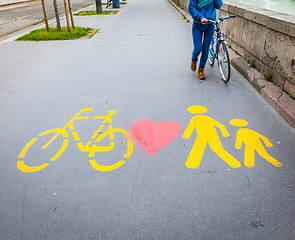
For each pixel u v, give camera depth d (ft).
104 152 10.50
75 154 10.48
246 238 6.82
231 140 10.94
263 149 10.32
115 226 7.33
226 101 14.42
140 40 28.81
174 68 19.89
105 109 14.02
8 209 8.05
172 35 30.73
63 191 8.65
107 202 8.14
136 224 7.36
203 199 8.09
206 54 16.96
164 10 53.31
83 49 25.99
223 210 7.68
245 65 18.29
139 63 21.30
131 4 66.80
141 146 10.79
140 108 13.97
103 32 33.73
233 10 21.36
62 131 12.14
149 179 8.99
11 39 31.60
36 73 19.84
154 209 7.81
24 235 7.20
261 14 16.14
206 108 13.71
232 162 9.65
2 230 7.37
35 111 14.11
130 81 17.69
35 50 26.20
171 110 13.62
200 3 15.62
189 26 35.88
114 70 19.89
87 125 12.54
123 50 25.18
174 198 8.18
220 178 8.91
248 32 18.67
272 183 8.61
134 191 8.51
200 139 11.08
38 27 40.40
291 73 13.38
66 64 21.67
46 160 10.21
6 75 19.61
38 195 8.53
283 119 12.45
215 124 12.19
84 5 71.36
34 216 7.77
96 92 16.17
